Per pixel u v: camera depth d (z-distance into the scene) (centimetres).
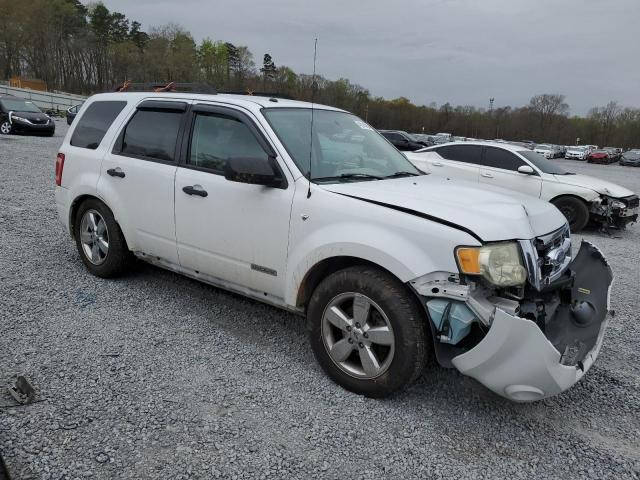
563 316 339
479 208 314
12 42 8044
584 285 370
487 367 283
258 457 270
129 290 487
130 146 464
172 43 8019
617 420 323
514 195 371
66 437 275
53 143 1867
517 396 285
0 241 617
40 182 1053
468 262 281
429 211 304
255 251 370
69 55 8425
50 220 739
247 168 341
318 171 363
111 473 252
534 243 309
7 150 1554
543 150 5403
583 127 9625
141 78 7906
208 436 284
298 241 345
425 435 296
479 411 323
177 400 315
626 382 371
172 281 516
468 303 284
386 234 306
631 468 278
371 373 320
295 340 406
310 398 326
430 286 289
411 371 304
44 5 8175
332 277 329
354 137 430
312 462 268
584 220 977
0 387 317
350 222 321
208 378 343
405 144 2448
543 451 288
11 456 258
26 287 478
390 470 266
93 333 397
